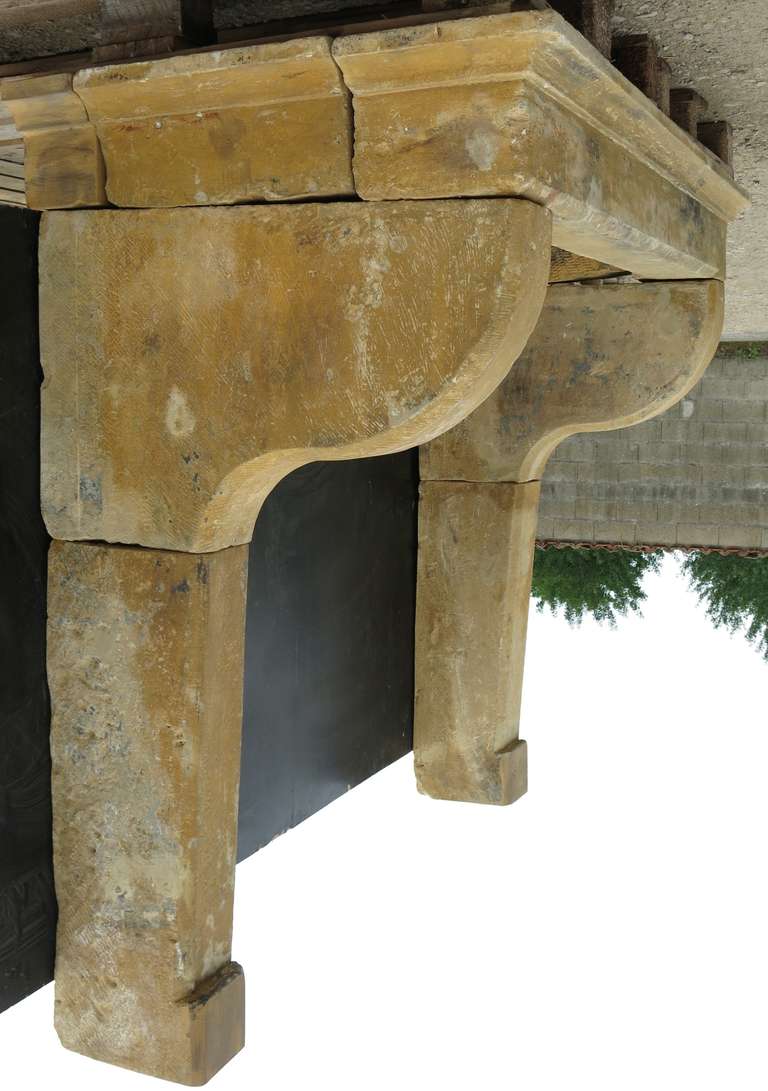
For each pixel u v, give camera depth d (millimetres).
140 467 2863
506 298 2418
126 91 2625
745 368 7605
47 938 3129
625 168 2912
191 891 2938
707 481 7762
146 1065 3018
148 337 2799
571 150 2564
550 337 4469
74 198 2807
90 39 3186
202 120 2627
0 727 2947
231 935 3154
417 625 4883
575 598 9898
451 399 2521
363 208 2525
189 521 2822
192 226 2703
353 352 2578
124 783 2994
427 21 2354
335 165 2521
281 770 4262
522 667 4961
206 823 2955
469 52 2283
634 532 7980
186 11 2660
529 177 2359
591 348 4387
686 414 7777
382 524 4871
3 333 2861
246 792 4039
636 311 4270
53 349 2930
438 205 2449
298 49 2402
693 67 3309
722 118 3793
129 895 3018
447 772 4867
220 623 2920
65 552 3010
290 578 4234
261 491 2920
